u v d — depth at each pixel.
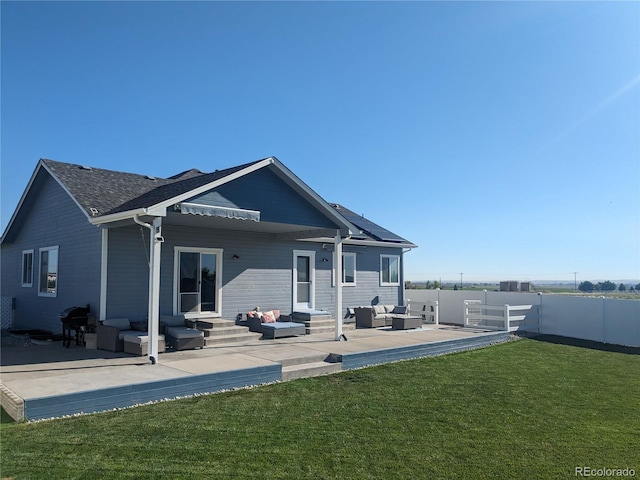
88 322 11.42
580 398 7.95
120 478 4.33
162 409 6.74
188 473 4.49
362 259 18.61
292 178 12.02
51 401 6.21
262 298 14.96
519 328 16.58
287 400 7.41
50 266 14.03
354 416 6.58
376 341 12.73
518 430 6.12
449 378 9.39
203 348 11.24
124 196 13.02
